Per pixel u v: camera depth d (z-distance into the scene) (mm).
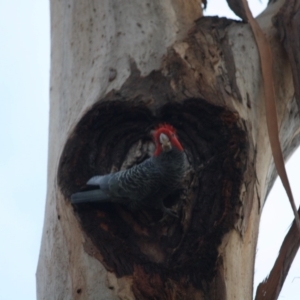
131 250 9102
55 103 11094
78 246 9227
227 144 9578
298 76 10773
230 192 9375
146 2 11078
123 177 9148
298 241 10445
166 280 8898
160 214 9469
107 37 10789
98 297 8945
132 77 10133
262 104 10555
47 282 9594
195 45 10633
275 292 10258
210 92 9938
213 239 9148
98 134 9734
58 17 11906
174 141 9164
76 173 9562
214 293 8977
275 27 11359
